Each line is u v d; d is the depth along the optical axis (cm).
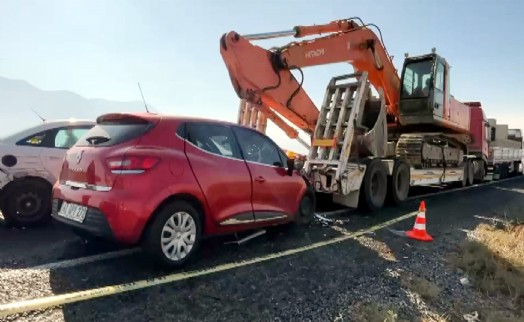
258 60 695
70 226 404
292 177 565
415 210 866
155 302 320
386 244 554
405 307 353
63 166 427
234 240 518
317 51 799
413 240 589
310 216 629
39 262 400
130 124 404
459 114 1383
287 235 567
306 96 794
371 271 437
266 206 506
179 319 295
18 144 549
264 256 459
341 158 729
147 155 369
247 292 354
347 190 739
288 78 747
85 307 301
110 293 327
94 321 281
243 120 848
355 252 504
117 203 348
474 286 425
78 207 379
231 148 471
